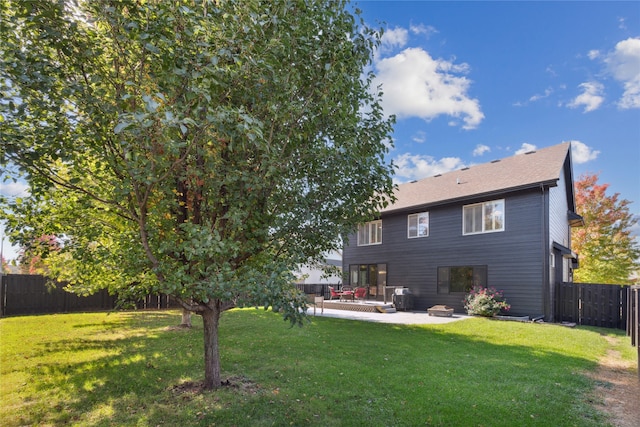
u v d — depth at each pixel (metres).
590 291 12.91
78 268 6.91
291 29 3.84
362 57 4.57
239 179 4.02
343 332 9.69
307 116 4.23
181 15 3.14
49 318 12.70
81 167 4.18
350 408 4.43
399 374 5.78
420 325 11.12
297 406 4.46
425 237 16.77
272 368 6.07
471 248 15.00
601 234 21.50
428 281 16.44
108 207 5.02
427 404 4.55
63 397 4.77
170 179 4.02
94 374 5.72
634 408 4.66
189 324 10.48
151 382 5.33
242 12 3.32
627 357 7.61
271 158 3.86
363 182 4.82
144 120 2.65
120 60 3.72
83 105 3.48
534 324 11.62
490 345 8.28
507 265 13.85
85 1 3.26
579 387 5.35
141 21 3.21
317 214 4.83
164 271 4.09
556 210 14.96
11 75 3.11
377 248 18.94
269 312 13.70
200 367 6.09
